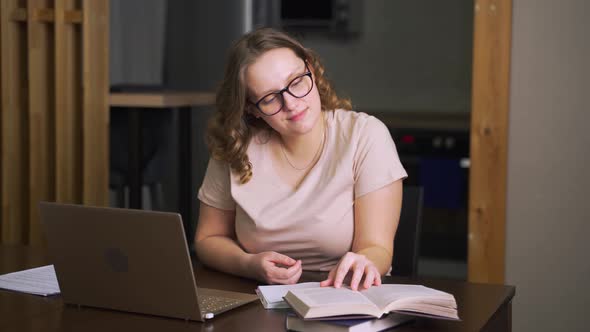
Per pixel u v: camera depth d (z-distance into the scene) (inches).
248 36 79.4
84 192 140.1
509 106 120.0
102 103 141.5
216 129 84.0
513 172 120.8
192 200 171.8
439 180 216.8
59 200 140.2
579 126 117.1
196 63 196.1
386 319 58.6
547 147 118.7
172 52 190.9
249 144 83.9
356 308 57.1
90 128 139.6
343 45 256.7
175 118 162.6
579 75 116.4
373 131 81.9
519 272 121.5
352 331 55.7
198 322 61.2
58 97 138.1
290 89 76.6
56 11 136.6
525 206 120.5
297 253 81.9
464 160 215.0
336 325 56.3
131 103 149.3
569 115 117.4
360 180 80.3
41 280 74.6
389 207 80.0
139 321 61.7
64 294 66.7
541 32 117.6
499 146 120.5
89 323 61.5
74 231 64.0
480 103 120.8
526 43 118.4
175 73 191.6
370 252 76.4
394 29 251.1
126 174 163.8
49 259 84.8
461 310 64.0
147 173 164.1
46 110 142.4
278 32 79.4
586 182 117.4
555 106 118.0
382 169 80.1
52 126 144.3
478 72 120.6
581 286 118.7
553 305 120.2
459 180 215.3
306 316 56.0
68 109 140.1
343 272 65.2
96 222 62.6
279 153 83.7
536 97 118.6
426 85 249.6
